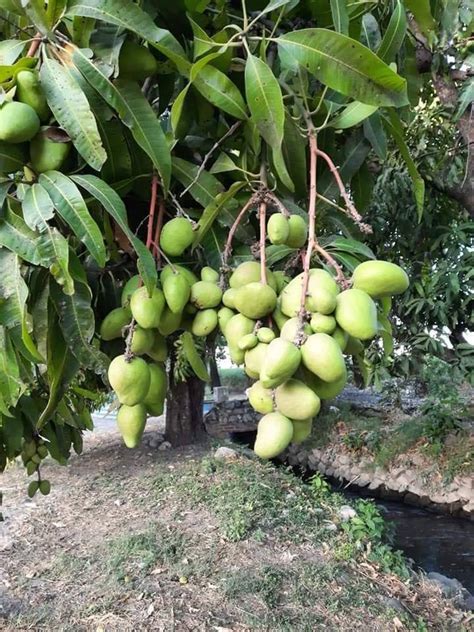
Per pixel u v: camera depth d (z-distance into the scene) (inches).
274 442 41.9
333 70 44.0
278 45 49.2
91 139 41.1
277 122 44.8
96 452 346.0
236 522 220.5
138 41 47.9
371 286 44.8
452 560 258.7
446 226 180.1
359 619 170.7
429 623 176.7
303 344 41.6
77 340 45.7
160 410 50.5
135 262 53.4
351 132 62.8
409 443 348.5
